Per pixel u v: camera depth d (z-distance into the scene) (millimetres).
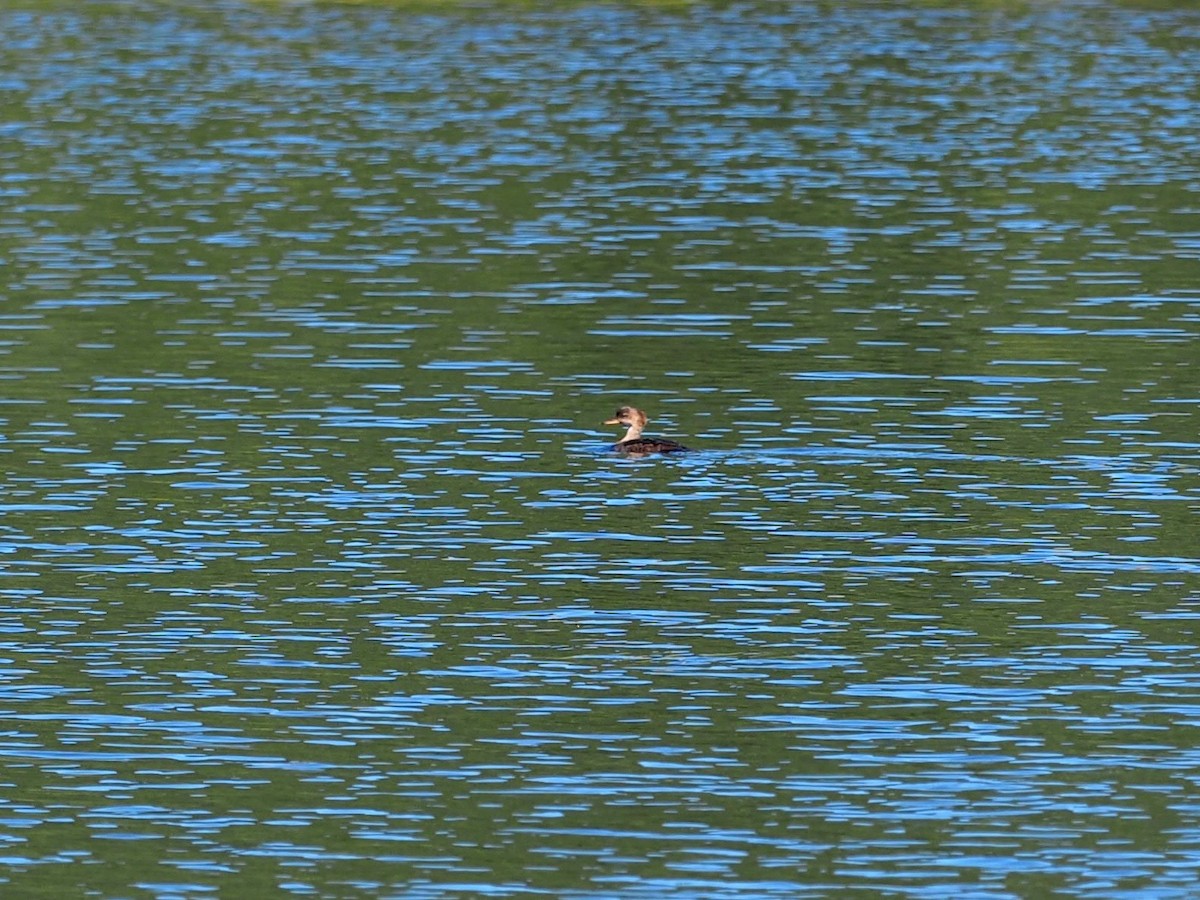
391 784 40719
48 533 54781
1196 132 114312
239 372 70500
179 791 40469
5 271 84875
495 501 57219
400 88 129500
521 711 43906
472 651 47125
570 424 64500
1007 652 46844
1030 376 69438
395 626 48594
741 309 78938
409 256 87812
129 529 55125
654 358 72125
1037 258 86875
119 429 64062
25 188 101000
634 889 36562
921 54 141500
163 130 115812
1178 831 38500
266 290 82125
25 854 37875
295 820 39250
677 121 118625
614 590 50656
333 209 96875
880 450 61500
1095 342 73812
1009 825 38781
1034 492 57750
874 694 44656
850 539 54062
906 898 36125
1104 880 36719
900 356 72062
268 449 62031
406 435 63438
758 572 51781
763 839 38281
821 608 49469
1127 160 107062
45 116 119688
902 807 39562
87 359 72125
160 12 162000
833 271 85062
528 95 127062
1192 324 76125
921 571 51844
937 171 104938
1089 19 156250
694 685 45219
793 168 105938
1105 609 49312
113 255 87875
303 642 47688
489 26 154500
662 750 42062
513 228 93062
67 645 47531
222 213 95875
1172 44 144875
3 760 41750
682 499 57375
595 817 39250
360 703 44406
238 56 141750
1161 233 91062
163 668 46312
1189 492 57656
